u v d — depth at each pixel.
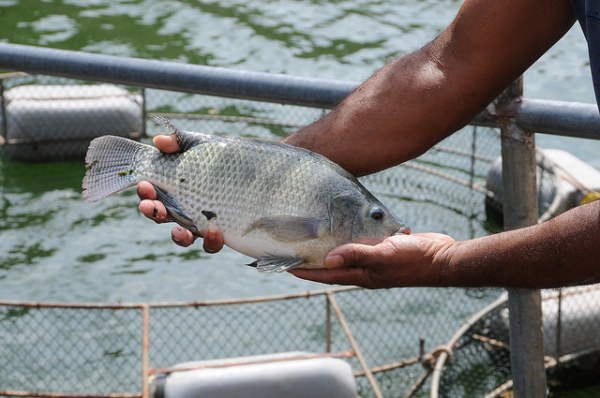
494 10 2.30
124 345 10.92
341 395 7.69
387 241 2.10
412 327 11.36
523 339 2.96
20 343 10.92
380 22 22.41
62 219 14.62
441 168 15.96
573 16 2.28
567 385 10.20
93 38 21.34
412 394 9.38
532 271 2.01
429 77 2.39
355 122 2.42
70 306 8.54
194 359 10.70
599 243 1.92
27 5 22.55
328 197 2.16
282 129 16.73
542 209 13.97
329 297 9.21
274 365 7.70
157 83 3.27
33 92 17.05
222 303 8.92
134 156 2.34
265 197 2.19
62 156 16.66
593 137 2.69
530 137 2.81
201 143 2.27
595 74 1.85
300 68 20.45
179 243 2.26
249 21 22.22
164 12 22.50
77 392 9.98
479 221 14.88
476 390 9.59
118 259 13.39
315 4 23.14
